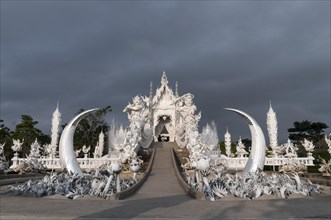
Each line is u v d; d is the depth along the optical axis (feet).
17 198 50.85
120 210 37.93
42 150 170.19
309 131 270.67
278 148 148.36
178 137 200.95
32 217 32.78
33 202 45.29
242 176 72.08
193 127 171.73
